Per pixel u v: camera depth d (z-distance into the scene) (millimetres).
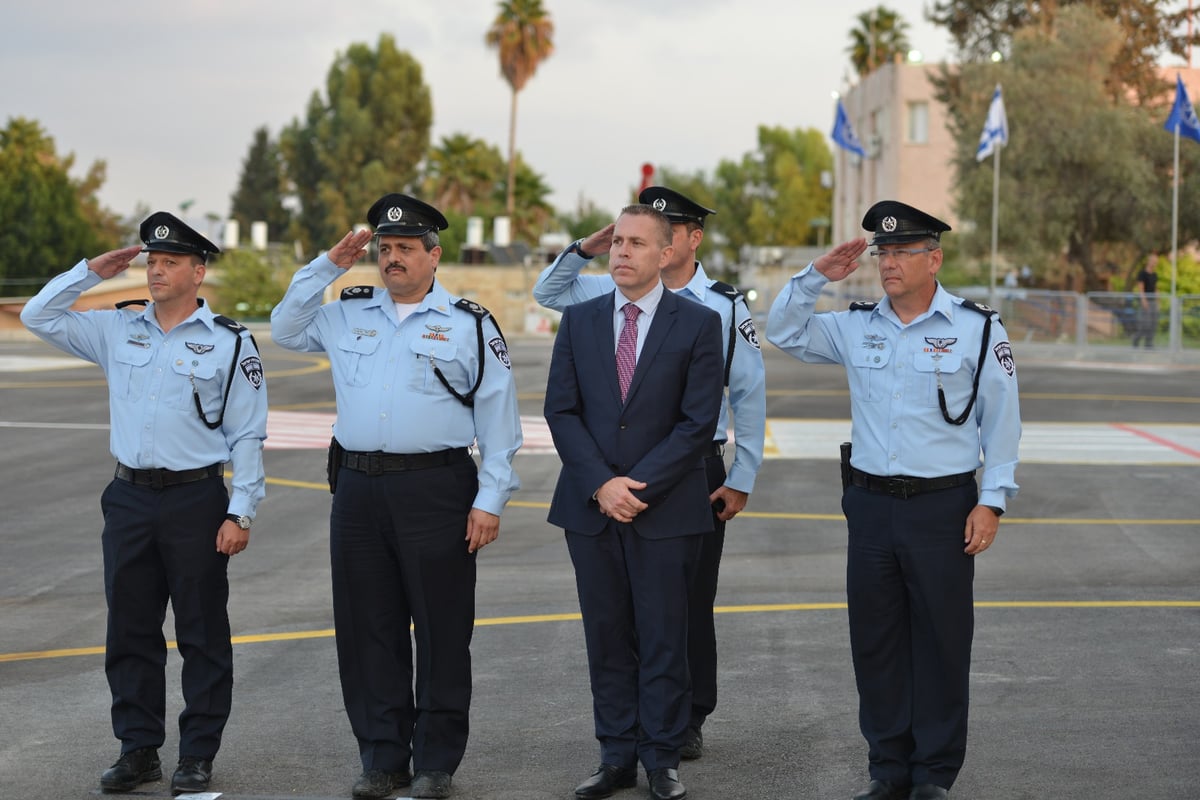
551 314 52469
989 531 5129
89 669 7223
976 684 6859
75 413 20578
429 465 5316
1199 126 35594
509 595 9023
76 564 10031
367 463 5301
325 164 88750
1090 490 13898
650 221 5332
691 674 5777
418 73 89188
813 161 109375
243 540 5484
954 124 53781
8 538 11047
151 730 5402
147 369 5406
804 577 9625
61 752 5789
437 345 5305
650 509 5285
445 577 5332
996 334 5207
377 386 5297
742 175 113500
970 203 43844
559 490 5488
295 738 6016
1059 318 36344
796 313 5391
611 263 5363
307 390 25109
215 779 5449
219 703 5434
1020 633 7949
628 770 5324
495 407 5383
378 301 5402
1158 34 53281
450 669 5348
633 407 5340
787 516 12281
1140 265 46094
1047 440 18094
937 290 5301
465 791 5340
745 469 5938
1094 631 8000
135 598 5395
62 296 5445
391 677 5406
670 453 5246
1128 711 6379
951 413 5168
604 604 5352
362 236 5348
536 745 5938
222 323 5500
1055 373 30328
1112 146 42469
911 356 5207
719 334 5414
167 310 5488
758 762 5691
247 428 5512
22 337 49281
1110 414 21516
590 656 5406
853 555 5305
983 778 5461
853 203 62812
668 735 5207
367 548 5363
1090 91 43188
